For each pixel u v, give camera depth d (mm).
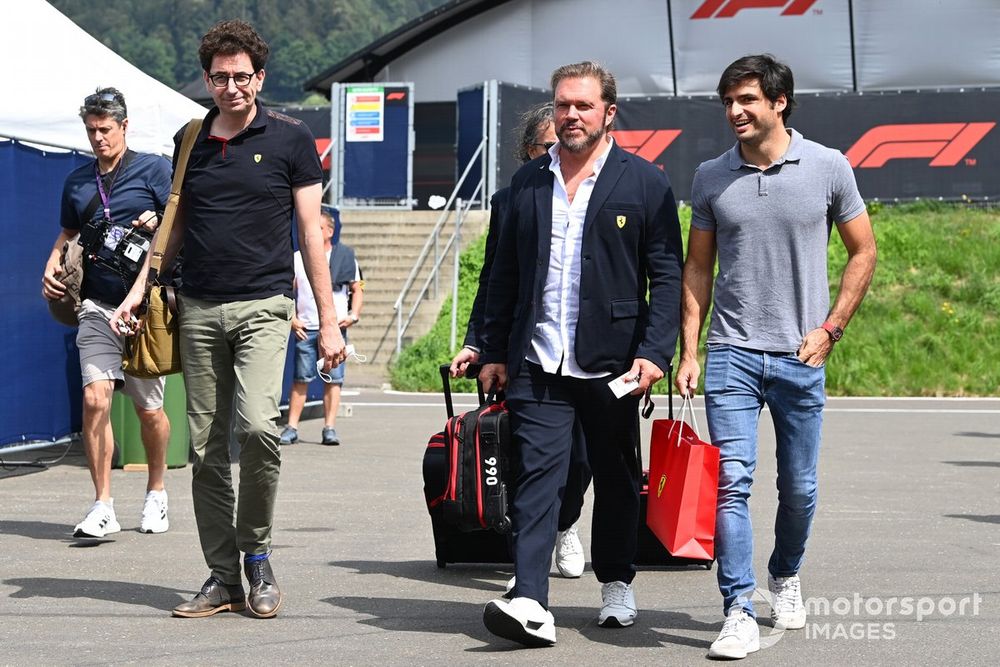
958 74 60719
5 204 21250
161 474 16656
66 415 23281
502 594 13344
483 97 51531
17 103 22531
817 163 11195
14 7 23547
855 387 40188
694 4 63250
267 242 12219
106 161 16125
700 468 10773
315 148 12523
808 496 11492
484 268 12914
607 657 10828
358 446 26266
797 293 11203
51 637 11383
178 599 12945
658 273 11430
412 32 67562
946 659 10781
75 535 15852
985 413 34062
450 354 42500
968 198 49219
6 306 21250
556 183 11570
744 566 10992
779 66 11133
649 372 11172
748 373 11211
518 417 11477
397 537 16562
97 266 15891
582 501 14062
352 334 45031
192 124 12406
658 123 49469
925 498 19828
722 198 11289
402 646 11164
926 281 45438
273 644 11188
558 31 65750
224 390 12406
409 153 50812
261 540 12266
